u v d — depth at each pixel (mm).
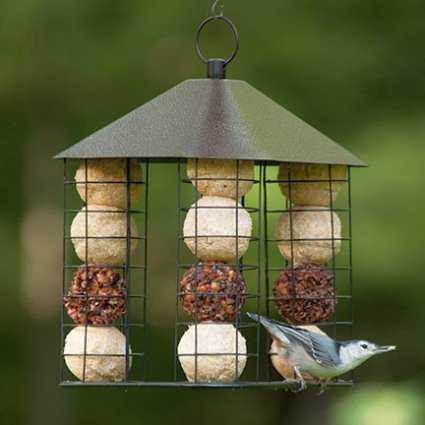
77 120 15789
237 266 9648
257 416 17031
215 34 15367
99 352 9719
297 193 10281
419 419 13914
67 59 15422
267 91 15320
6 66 15430
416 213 14344
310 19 15477
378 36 15516
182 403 16891
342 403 14305
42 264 16000
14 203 16109
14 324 16078
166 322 15258
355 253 14344
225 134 9312
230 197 9609
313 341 9703
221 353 9438
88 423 16516
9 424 16078
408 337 15234
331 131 15234
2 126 15938
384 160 14562
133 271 15016
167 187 14898
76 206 15484
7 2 15336
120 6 15422
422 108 15328
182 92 9727
